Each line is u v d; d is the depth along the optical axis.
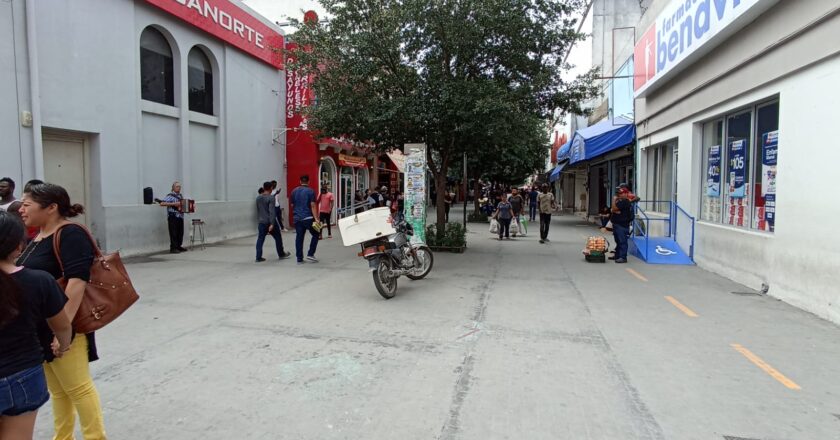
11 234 2.20
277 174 17.25
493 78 10.91
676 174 11.90
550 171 36.69
